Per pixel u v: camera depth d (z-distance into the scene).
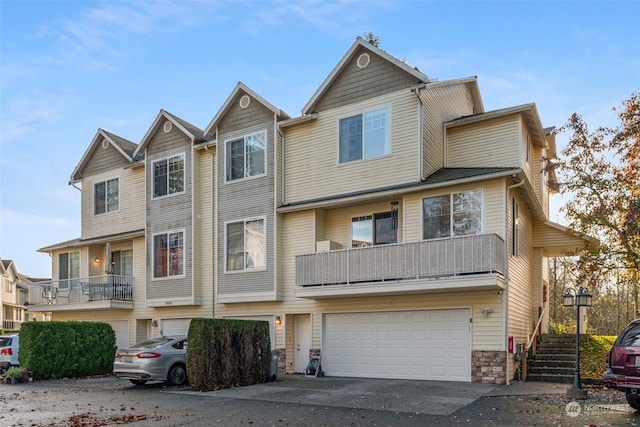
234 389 13.05
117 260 23.39
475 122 16.48
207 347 13.18
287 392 12.29
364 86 16.53
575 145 16.23
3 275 50.66
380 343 15.48
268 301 17.64
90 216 23.86
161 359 13.87
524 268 16.36
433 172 15.84
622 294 32.22
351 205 16.72
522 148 15.88
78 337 18.06
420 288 13.75
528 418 8.72
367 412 9.53
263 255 17.73
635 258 15.18
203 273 19.52
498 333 13.55
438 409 9.73
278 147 17.97
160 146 20.97
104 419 9.19
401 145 15.52
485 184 14.08
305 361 17.22
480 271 12.94
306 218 17.25
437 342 14.52
